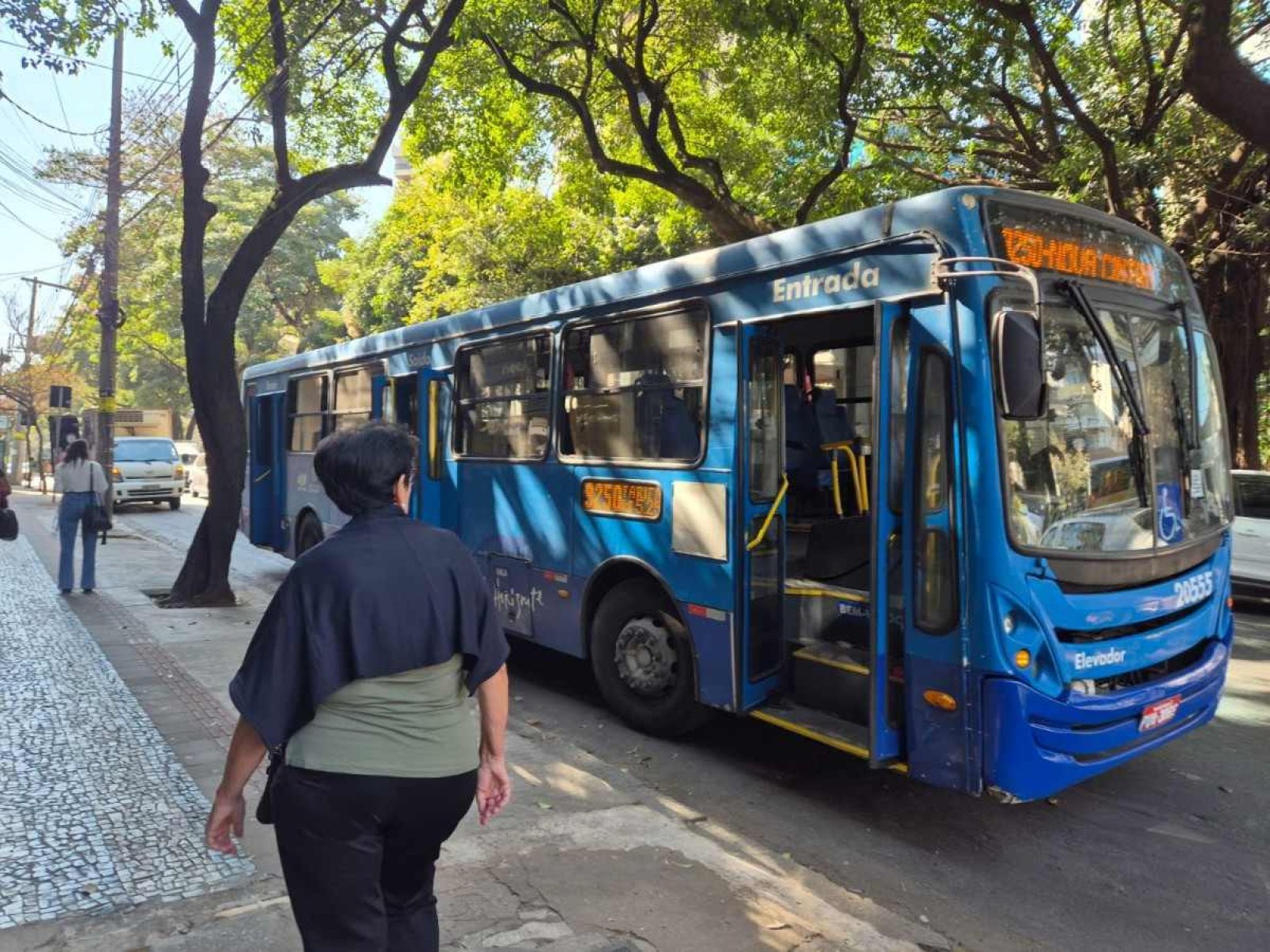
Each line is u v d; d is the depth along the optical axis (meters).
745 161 14.75
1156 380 4.60
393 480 2.38
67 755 4.87
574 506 6.23
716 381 5.13
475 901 3.38
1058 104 13.56
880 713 4.16
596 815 4.25
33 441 49.66
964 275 3.92
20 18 7.56
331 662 2.15
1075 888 3.97
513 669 7.63
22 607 9.14
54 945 3.00
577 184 15.73
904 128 15.20
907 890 3.94
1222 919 3.72
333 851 2.16
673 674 5.58
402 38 10.36
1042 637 3.87
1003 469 3.87
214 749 5.02
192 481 28.69
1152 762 5.55
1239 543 10.20
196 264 9.55
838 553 5.05
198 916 3.21
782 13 9.36
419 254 30.17
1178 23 11.43
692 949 3.12
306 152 11.66
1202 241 12.64
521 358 6.86
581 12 12.09
